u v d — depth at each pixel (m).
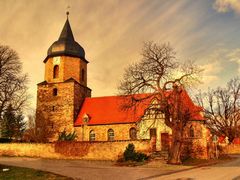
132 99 36.38
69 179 22.66
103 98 54.97
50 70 54.66
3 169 27.95
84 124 50.88
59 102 52.91
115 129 49.31
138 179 21.98
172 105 35.06
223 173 24.31
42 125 52.56
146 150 38.50
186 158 39.25
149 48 35.81
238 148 60.00
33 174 25.06
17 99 47.38
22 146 44.81
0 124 56.94
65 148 42.16
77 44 55.81
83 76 56.75
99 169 28.84
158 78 35.34
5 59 45.38
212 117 65.06
